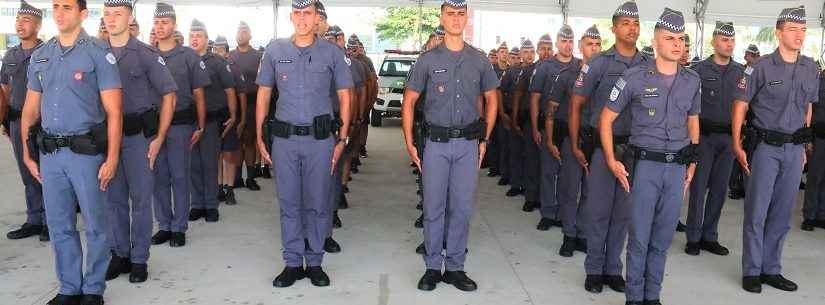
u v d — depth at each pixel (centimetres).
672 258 442
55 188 310
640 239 320
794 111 363
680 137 311
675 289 378
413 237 487
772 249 383
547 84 508
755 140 370
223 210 564
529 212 584
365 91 582
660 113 309
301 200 373
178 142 440
